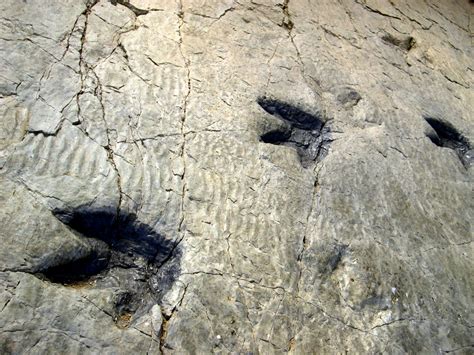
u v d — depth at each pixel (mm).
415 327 1350
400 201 1595
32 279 1146
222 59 1688
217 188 1402
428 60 2129
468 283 1494
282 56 1790
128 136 1403
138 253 1307
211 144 1477
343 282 1376
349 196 1533
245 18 1848
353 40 2008
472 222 1652
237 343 1199
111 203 1286
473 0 2574
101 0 1649
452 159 1793
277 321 1250
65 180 1278
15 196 1221
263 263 1321
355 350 1271
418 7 2354
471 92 2088
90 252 1250
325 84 1793
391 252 1464
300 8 1996
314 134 1673
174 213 1328
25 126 1321
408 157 1715
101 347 1120
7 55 1414
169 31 1682
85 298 1171
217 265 1282
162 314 1198
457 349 1354
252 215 1389
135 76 1523
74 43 1512
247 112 1590
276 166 1508
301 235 1403
